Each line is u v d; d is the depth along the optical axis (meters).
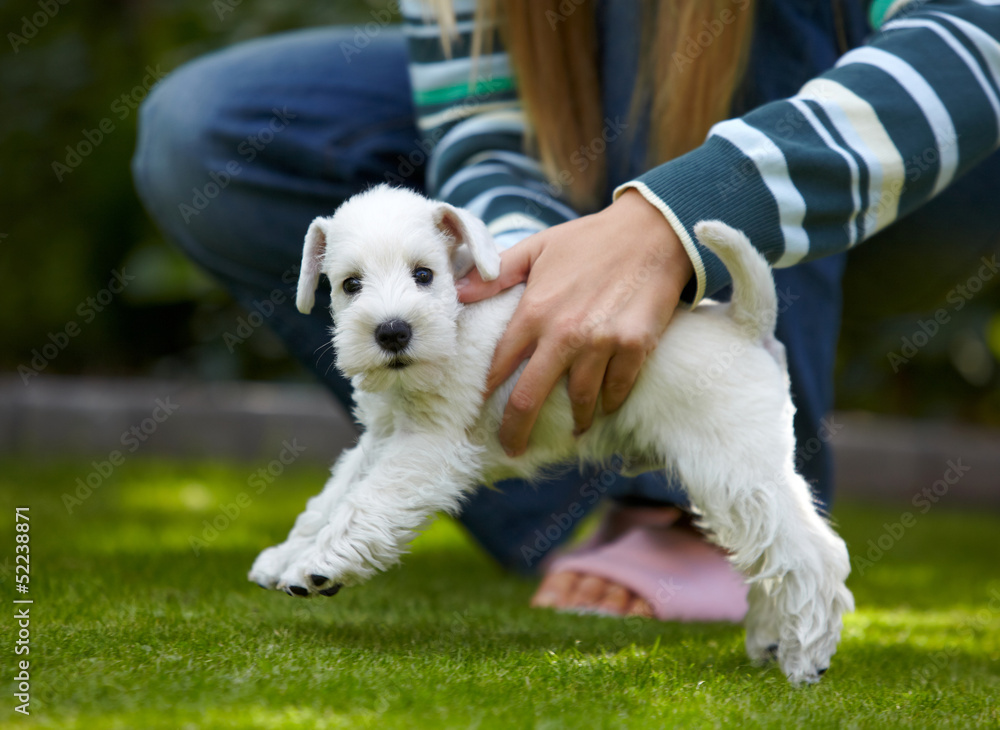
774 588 2.10
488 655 2.02
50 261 7.45
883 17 2.55
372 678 1.71
